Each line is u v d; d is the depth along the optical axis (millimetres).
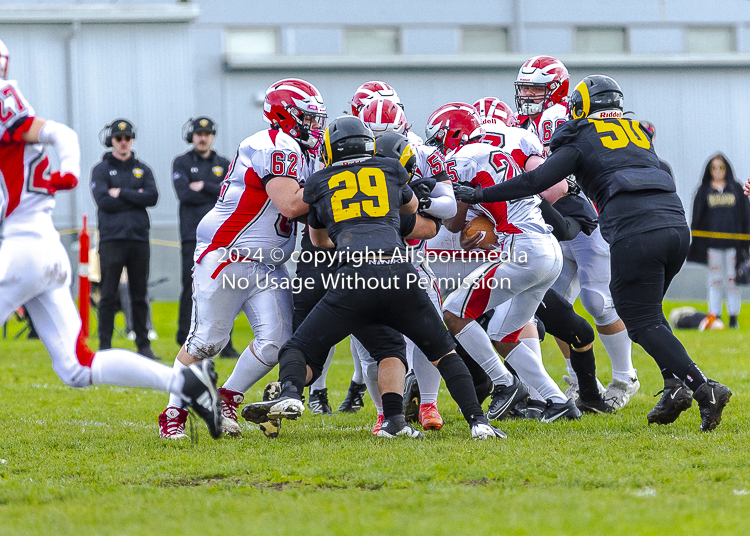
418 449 17859
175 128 73625
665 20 86688
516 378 22781
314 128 20641
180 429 20375
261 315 20469
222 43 79500
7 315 15555
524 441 18703
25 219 15648
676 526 11891
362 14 83625
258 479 15719
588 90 20906
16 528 12609
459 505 13289
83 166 72188
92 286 48562
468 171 21516
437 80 79938
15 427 22141
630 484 14672
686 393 19406
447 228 22203
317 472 15898
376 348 20375
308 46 82688
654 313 19953
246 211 20125
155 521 12852
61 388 29688
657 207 19828
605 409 23734
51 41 71875
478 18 85000
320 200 18922
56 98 72000
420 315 18703
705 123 82625
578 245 24734
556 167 20219
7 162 15523
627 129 20594
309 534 11719
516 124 24266
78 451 18781
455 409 25000
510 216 21406
